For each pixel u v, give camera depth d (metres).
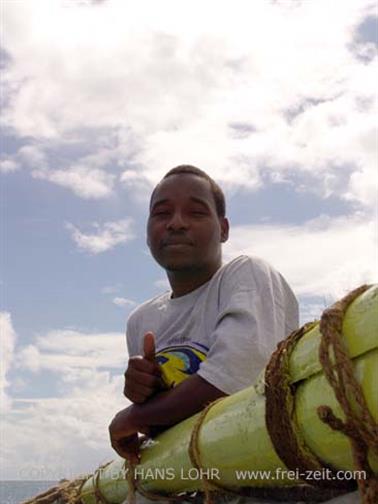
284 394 0.76
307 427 0.74
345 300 0.68
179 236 1.26
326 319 0.67
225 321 1.12
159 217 1.31
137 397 1.14
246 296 1.13
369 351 0.65
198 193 1.29
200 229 1.27
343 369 0.65
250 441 0.85
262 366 1.08
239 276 1.17
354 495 0.78
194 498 1.14
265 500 0.96
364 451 0.65
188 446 1.01
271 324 1.12
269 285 1.16
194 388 1.07
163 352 1.25
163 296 1.39
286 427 0.76
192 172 1.32
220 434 0.92
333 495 0.84
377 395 0.63
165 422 1.11
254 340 1.08
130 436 1.20
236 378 1.06
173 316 1.29
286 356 0.77
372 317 0.64
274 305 1.14
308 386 0.74
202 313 1.23
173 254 1.27
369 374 0.64
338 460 0.74
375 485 0.65
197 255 1.27
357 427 0.65
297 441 0.75
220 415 0.94
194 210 1.28
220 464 0.94
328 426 0.70
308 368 0.73
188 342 1.23
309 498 0.88
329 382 0.67
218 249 1.31
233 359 1.06
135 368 1.13
